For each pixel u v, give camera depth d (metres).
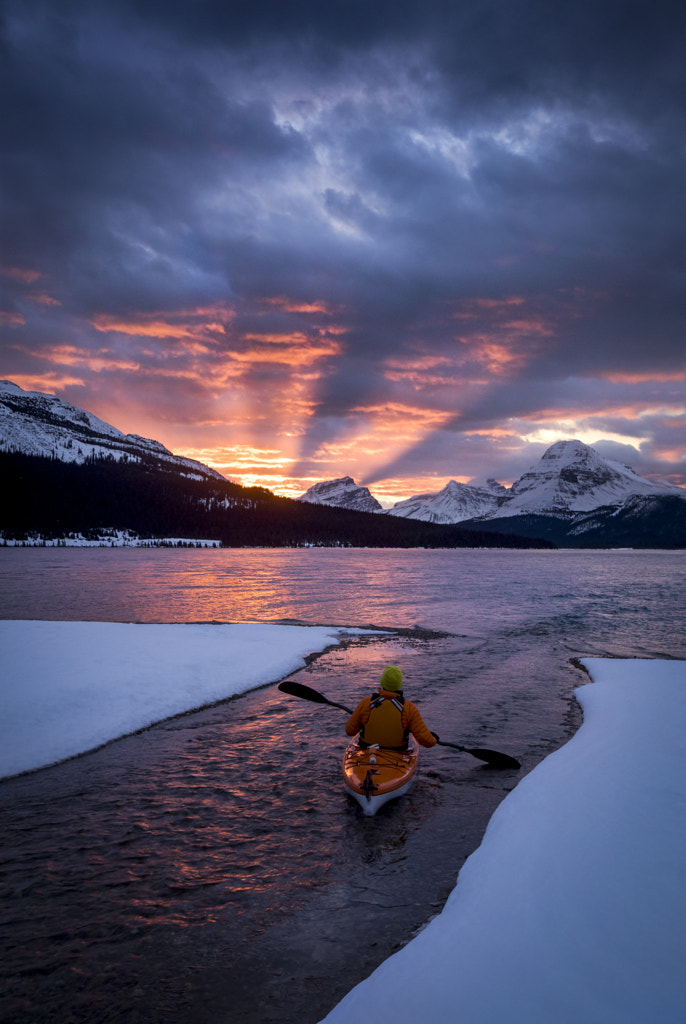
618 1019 3.08
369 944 4.62
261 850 6.25
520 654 17.92
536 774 7.47
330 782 8.20
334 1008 3.57
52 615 27.11
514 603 34.81
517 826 5.89
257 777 8.36
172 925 4.93
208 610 30.14
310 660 16.78
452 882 5.54
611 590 45.34
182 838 6.53
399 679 8.31
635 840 5.22
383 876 5.69
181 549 169.00
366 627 23.92
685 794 6.18
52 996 4.09
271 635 19.45
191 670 13.79
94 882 5.62
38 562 86.44
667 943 3.72
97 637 16.36
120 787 7.96
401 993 3.54
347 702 12.37
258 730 10.55
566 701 12.30
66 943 4.70
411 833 6.62
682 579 60.84
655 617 27.77
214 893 5.42
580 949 3.76
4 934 4.81
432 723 10.77
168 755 9.20
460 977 3.62
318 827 6.80
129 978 4.28
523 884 4.71
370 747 8.03
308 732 10.45
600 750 8.04
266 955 4.52
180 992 4.12
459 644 19.81
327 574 66.12
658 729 8.81
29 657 13.48
